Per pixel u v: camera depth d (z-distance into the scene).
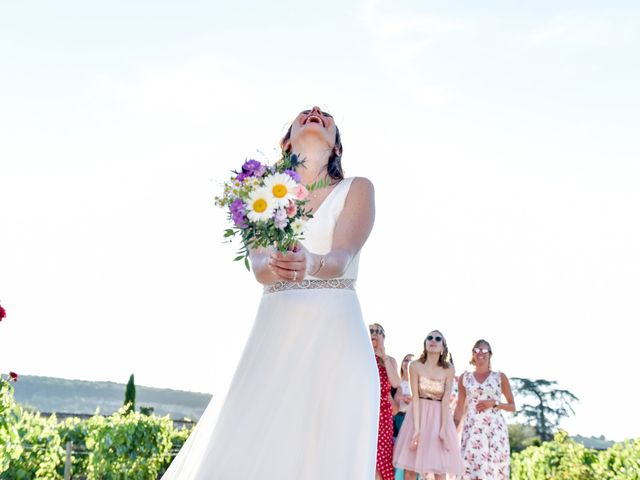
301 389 3.20
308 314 3.31
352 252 3.33
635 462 10.39
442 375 9.70
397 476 10.25
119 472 12.63
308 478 3.04
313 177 3.61
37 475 10.47
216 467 3.14
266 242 3.06
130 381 29.14
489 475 10.07
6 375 7.62
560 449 13.38
